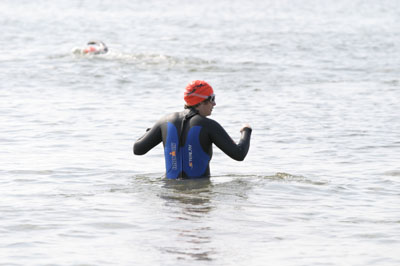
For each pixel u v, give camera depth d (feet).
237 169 92.48
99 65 226.99
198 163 82.79
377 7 601.21
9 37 319.47
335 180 86.28
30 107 150.71
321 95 172.35
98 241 59.77
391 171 92.02
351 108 152.46
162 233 61.98
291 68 224.33
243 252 57.11
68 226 64.18
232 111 148.66
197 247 58.18
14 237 60.85
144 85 188.34
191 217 67.36
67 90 177.99
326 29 378.32
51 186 81.30
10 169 91.50
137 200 73.97
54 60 238.27
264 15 506.07
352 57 254.27
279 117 140.87
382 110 149.28
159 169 91.91
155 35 342.85
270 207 71.92
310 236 61.93
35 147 108.68
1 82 189.67
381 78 202.80
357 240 60.95
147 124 132.05
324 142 114.83
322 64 234.79
